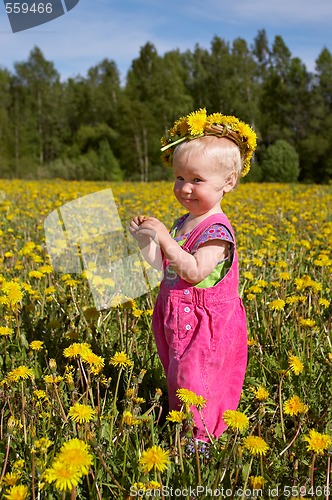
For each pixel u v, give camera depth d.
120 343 2.99
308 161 49.88
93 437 1.75
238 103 52.25
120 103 53.47
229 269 2.27
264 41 58.62
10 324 3.05
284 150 35.56
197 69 58.84
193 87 56.69
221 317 2.24
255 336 3.06
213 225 2.28
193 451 2.02
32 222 7.40
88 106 61.34
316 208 9.68
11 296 2.78
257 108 52.50
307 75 55.00
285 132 52.00
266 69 59.12
